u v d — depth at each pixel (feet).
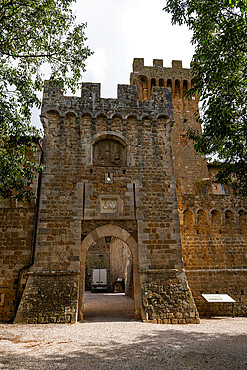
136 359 21.44
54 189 42.14
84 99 47.70
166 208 43.34
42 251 38.78
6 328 31.71
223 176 29.78
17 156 32.09
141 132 47.47
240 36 25.71
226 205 54.08
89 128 46.47
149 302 37.22
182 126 85.97
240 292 47.93
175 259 40.65
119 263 103.45
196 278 48.26
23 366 19.63
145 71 87.81
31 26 33.01
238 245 51.90
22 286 38.24
